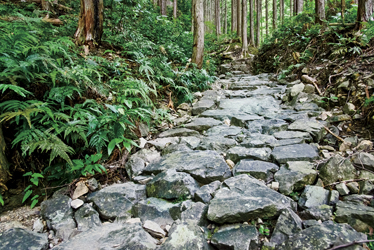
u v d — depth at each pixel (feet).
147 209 6.80
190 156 9.10
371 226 5.25
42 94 8.76
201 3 21.24
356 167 7.29
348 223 5.46
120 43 18.06
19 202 7.36
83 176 8.11
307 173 7.09
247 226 5.71
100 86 10.59
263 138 10.12
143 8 25.31
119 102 10.64
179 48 23.68
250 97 17.11
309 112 12.26
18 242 5.56
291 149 8.82
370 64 13.05
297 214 6.14
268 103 15.23
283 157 8.27
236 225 5.80
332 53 16.12
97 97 10.60
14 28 9.03
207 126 12.39
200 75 19.71
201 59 21.81
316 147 9.15
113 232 5.87
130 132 10.68
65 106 9.16
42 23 10.73
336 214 5.70
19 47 8.38
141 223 6.37
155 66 15.74
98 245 5.41
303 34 24.04
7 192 7.30
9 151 7.61
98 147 8.43
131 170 8.84
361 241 4.48
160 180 7.57
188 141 10.77
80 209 6.83
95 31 15.43
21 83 8.19
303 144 9.14
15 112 6.66
